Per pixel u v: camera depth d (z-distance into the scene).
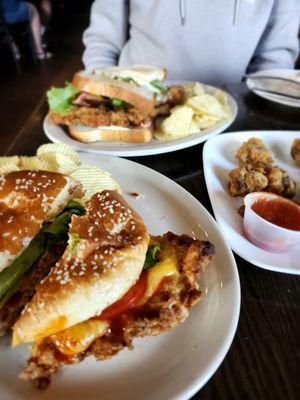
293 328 0.21
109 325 0.19
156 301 0.20
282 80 0.52
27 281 0.22
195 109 0.43
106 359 0.19
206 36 0.60
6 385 0.18
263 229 0.25
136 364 0.19
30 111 1.03
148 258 0.22
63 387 0.18
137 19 0.63
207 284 0.23
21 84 1.20
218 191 0.33
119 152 0.36
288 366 0.19
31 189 0.24
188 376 0.18
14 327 0.18
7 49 1.41
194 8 0.58
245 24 0.60
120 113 0.41
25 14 1.33
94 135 0.41
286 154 0.39
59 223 0.24
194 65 0.63
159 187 0.32
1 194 0.24
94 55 0.67
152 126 0.43
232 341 0.20
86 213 0.23
